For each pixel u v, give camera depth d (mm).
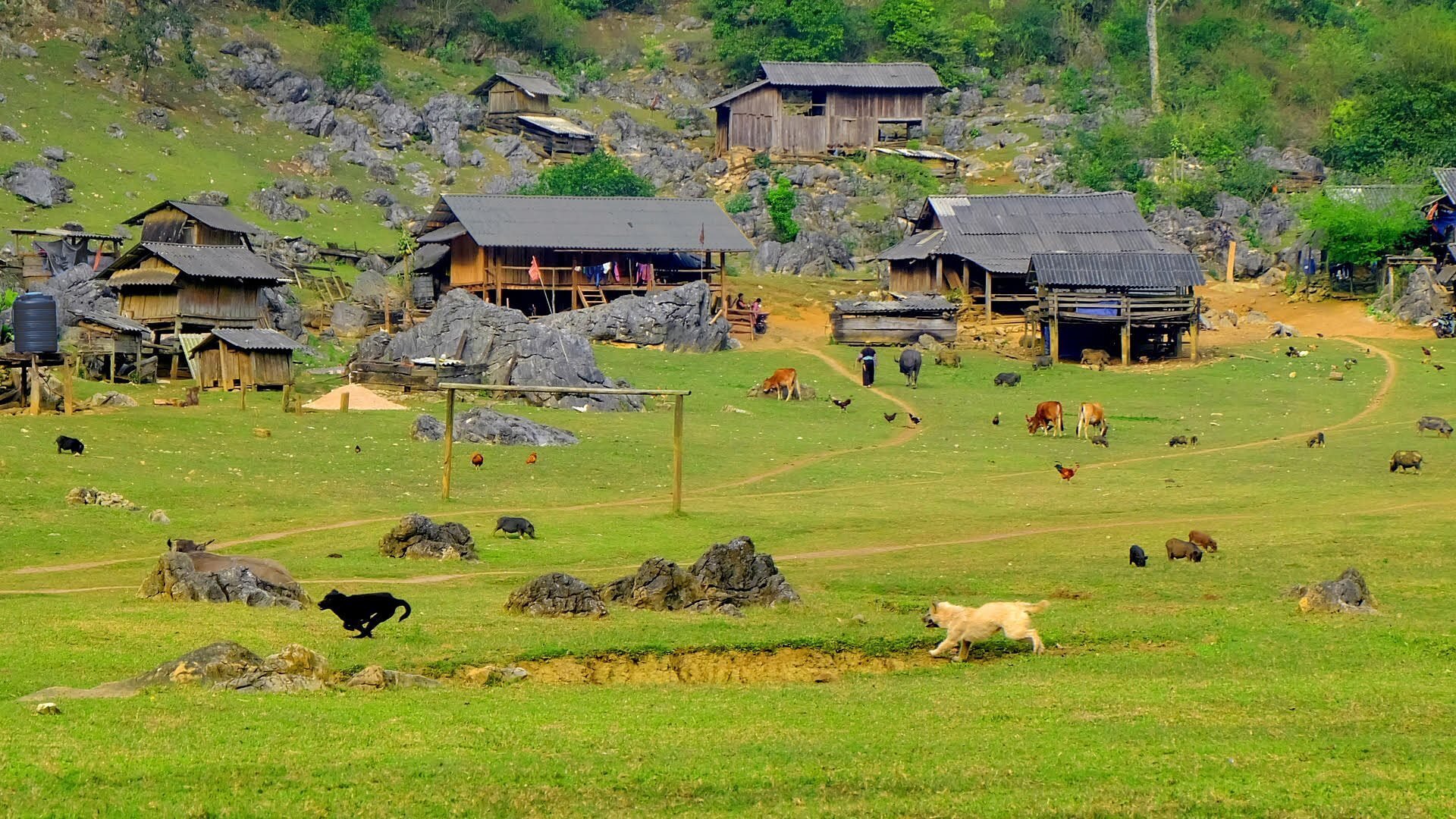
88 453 55219
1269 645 28906
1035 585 36625
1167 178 134250
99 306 87750
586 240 105562
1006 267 105875
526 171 133125
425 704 23172
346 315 99750
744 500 54031
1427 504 50156
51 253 95938
